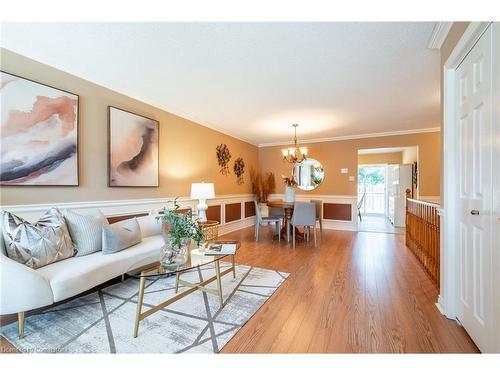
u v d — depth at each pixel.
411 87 2.91
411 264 3.15
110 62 2.34
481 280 1.40
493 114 1.26
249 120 4.37
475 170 1.47
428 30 1.83
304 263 3.19
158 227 3.12
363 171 9.00
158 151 3.54
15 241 1.81
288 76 2.62
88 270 1.92
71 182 2.49
